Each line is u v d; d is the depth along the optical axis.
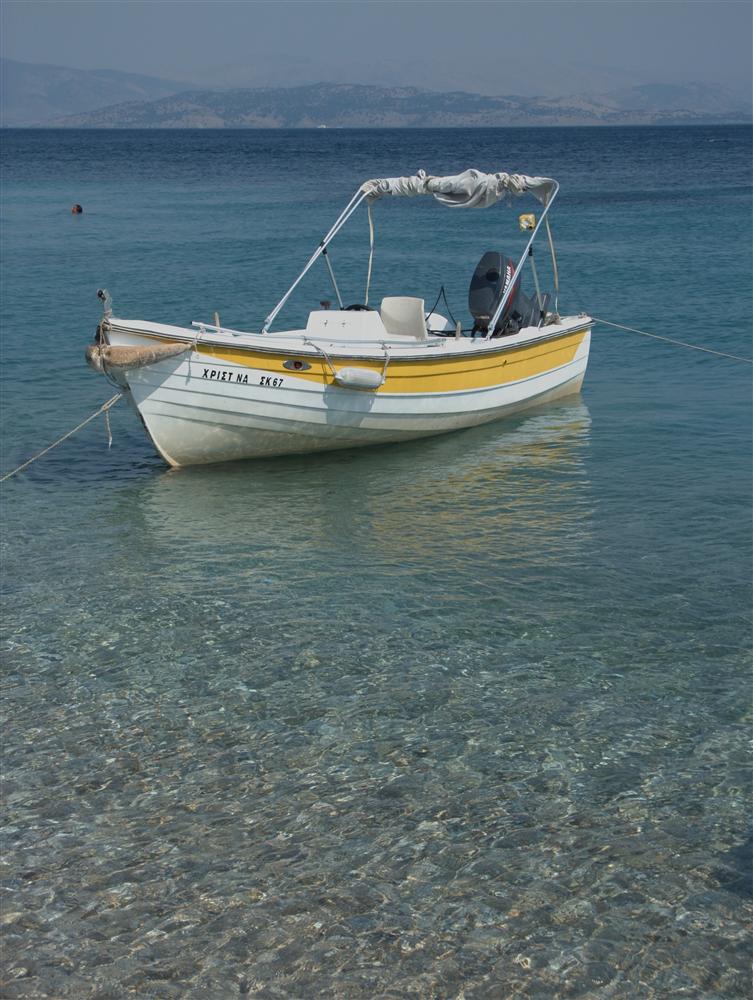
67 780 6.45
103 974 4.92
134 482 12.58
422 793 6.30
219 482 12.57
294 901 5.38
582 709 7.26
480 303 14.59
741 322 22.56
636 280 28.86
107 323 11.55
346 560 10.09
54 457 13.60
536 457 13.44
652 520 11.06
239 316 24.66
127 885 5.51
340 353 12.57
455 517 11.30
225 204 59.31
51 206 59.16
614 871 5.59
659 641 8.29
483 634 8.45
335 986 4.84
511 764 6.60
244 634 8.48
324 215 51.84
